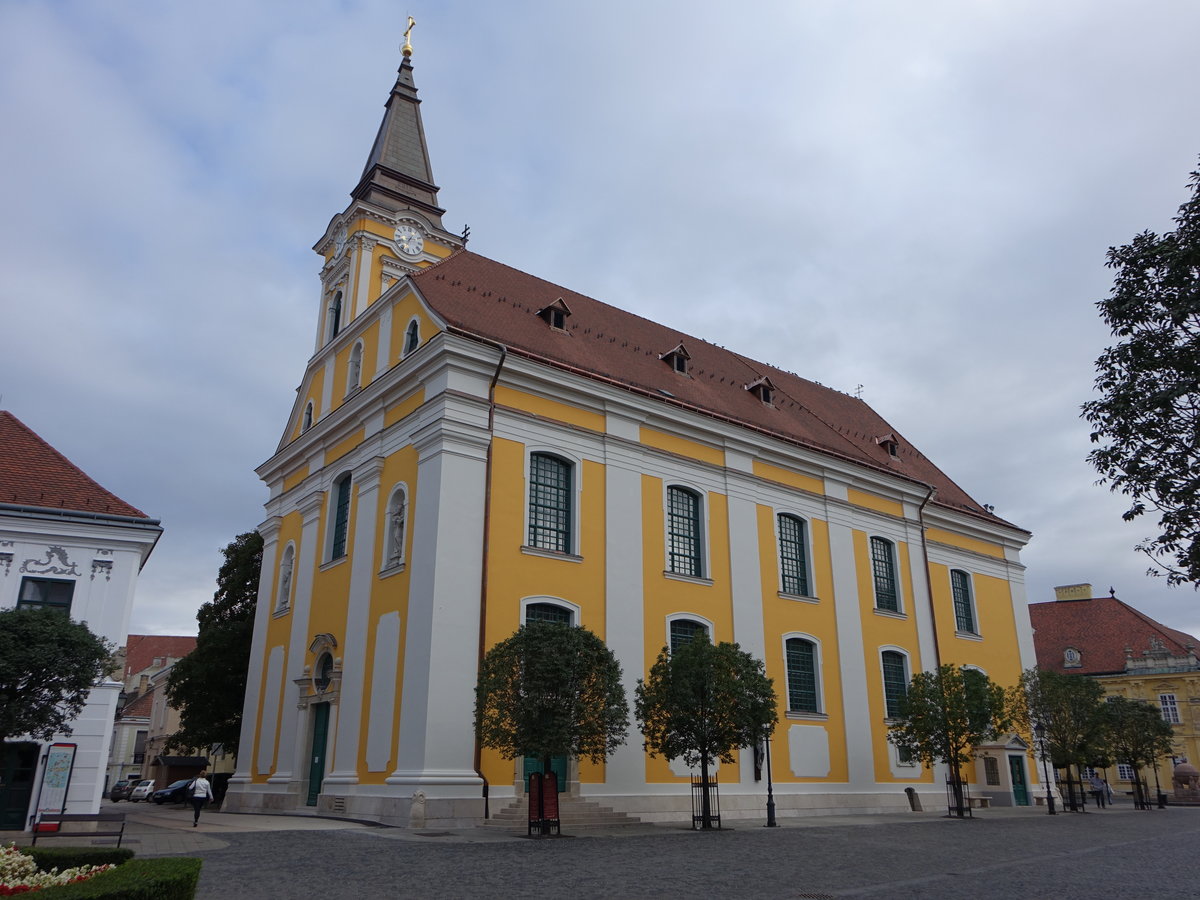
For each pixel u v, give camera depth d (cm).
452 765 2186
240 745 3162
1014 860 1673
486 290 3066
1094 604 6200
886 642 3428
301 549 3088
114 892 789
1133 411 1099
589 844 1794
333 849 1655
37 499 2228
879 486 3641
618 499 2759
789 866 1521
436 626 2262
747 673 2288
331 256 3872
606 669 2044
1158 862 1653
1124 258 1155
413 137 4266
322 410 3334
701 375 3516
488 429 2519
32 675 1625
